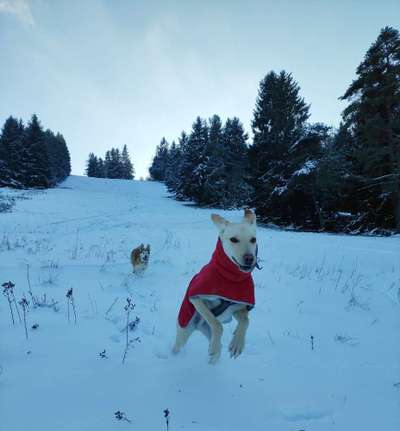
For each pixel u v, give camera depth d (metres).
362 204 23.75
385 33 20.64
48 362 3.03
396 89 20.09
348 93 22.17
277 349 3.72
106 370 2.96
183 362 3.23
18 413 2.33
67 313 4.36
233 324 4.62
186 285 6.56
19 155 50.50
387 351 3.83
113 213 25.88
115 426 2.28
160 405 2.54
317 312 5.22
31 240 12.91
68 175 74.50
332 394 2.88
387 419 2.59
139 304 5.11
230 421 2.43
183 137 59.44
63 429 2.21
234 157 39.12
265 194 27.44
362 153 20.48
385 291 6.60
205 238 13.88
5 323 3.86
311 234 16.75
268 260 9.76
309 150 26.11
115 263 8.70
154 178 92.50
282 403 2.70
